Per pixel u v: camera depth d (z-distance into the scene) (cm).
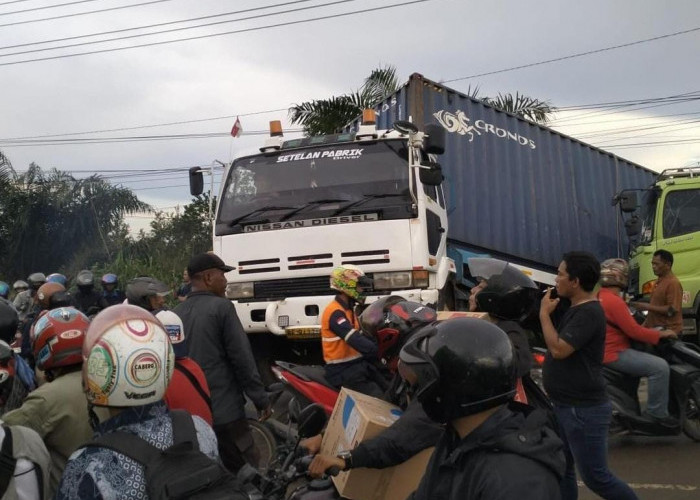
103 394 214
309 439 353
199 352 478
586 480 445
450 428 225
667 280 885
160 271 1958
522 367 354
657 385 680
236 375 487
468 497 207
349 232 820
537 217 1248
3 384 304
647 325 912
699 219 1218
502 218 1179
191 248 2314
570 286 442
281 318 827
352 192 838
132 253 2353
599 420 436
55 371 333
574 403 436
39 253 2428
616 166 1470
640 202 1518
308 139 898
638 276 1278
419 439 307
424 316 412
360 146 862
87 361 218
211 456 234
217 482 208
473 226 1129
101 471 203
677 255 1220
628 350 689
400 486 331
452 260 972
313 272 826
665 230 1234
